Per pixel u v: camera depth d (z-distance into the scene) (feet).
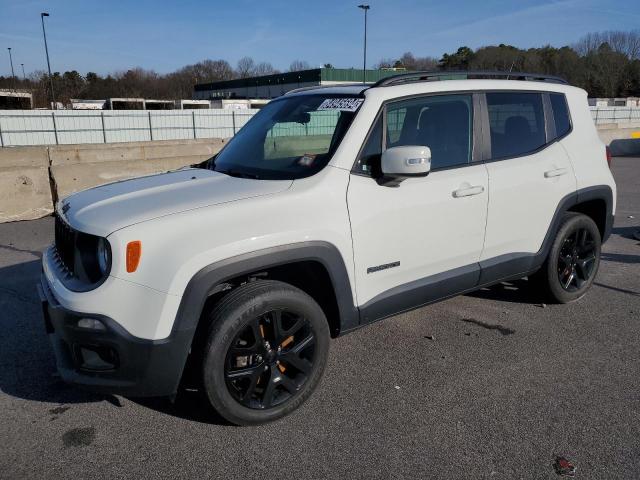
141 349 9.06
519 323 14.94
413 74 12.59
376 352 13.33
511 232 13.78
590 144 15.83
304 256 10.23
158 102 210.59
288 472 9.11
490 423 10.40
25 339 14.20
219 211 9.65
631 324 14.87
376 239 11.25
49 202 30.66
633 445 9.70
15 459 9.46
